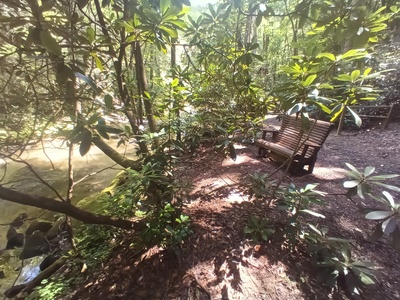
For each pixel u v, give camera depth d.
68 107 1.45
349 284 1.61
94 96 1.46
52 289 2.21
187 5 1.31
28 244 3.37
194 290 1.84
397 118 6.29
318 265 1.74
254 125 3.07
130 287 2.01
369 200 2.89
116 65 1.84
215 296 1.75
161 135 2.23
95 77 1.89
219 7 1.94
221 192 3.13
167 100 2.63
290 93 1.67
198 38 2.16
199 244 2.27
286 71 1.61
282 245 2.12
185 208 2.85
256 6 1.64
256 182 2.67
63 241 3.36
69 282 2.29
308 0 1.46
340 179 3.52
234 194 3.06
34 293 2.24
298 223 2.07
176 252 2.18
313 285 1.75
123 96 2.03
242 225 2.43
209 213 2.71
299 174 3.69
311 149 3.65
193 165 3.99
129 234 2.69
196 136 2.68
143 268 2.15
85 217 1.96
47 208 1.72
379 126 6.30
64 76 1.08
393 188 1.46
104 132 1.16
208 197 3.05
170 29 1.36
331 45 1.71
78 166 5.96
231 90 2.84
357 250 2.08
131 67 2.49
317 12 1.43
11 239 3.50
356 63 1.62
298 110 1.48
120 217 2.53
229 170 3.85
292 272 1.87
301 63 1.70
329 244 1.82
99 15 1.62
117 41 1.69
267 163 4.19
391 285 1.75
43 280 2.38
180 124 2.54
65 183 5.14
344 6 1.35
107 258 2.45
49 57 1.04
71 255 2.65
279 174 3.70
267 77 4.73
